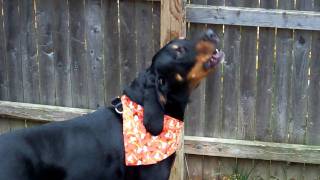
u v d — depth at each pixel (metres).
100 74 2.63
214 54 1.80
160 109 1.73
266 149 2.52
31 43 2.68
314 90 2.46
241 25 2.40
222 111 2.55
